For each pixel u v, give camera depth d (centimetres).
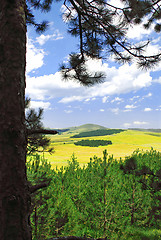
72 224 561
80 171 767
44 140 620
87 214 668
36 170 536
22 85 159
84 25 536
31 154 605
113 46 543
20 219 141
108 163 694
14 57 154
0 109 147
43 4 562
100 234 624
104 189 662
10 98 148
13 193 141
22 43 162
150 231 742
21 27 161
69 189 671
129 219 770
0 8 160
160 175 544
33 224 465
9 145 144
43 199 495
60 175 657
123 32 504
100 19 475
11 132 144
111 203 664
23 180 149
